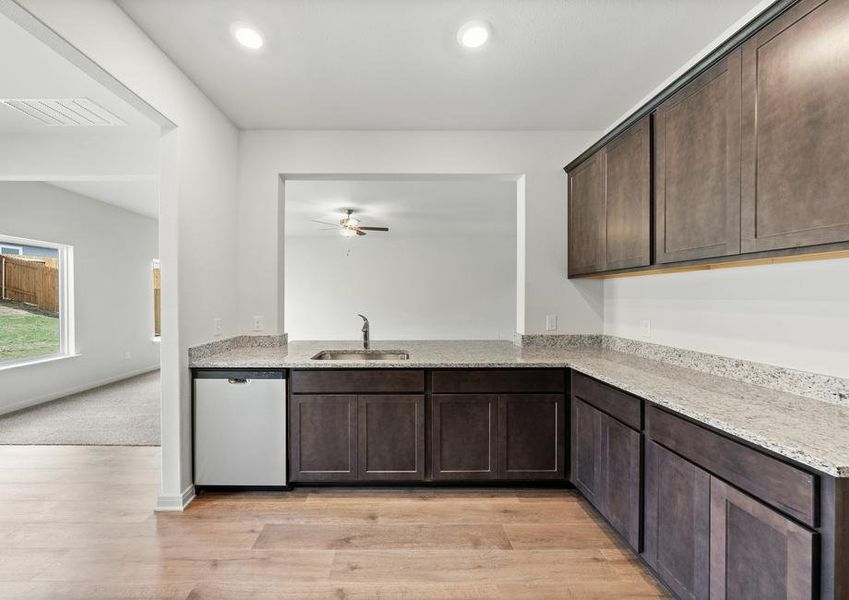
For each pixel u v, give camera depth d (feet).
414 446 7.85
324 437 7.82
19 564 5.74
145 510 7.18
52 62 7.07
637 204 6.82
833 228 3.75
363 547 6.16
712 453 4.33
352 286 28.40
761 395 5.21
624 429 5.96
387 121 9.08
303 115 8.78
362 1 5.45
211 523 6.78
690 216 5.64
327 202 17.49
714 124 5.18
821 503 3.26
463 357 8.37
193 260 7.58
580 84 7.56
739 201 4.78
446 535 6.48
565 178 9.63
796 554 3.35
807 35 3.96
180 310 7.20
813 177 3.92
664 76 7.30
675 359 7.33
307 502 7.51
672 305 7.47
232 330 9.19
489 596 5.19
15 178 10.63
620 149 7.33
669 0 5.40
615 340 9.24
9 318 14.32
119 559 5.85
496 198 16.83
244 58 6.76
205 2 5.48
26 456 9.70
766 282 5.63
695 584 4.53
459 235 28.04
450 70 7.11
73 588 5.27
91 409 13.88
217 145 8.45
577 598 5.16
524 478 7.88
